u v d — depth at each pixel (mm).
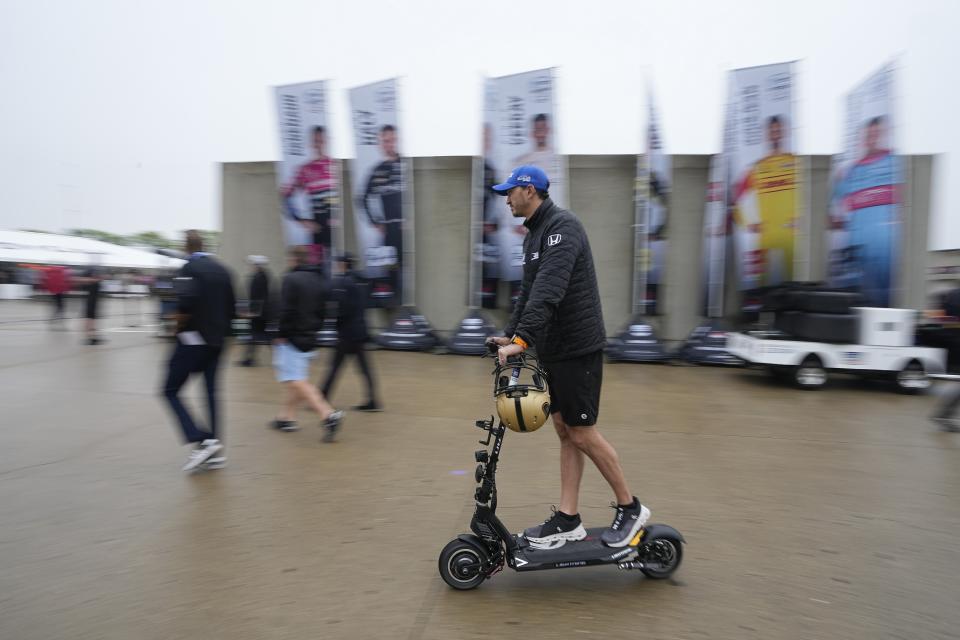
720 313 10180
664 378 8734
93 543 3227
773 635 2455
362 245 10930
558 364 2846
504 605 2674
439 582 2869
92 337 10938
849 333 8016
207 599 2684
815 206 10570
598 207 10914
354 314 6109
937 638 2457
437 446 5113
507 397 2713
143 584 2809
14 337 11781
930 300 10484
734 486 4266
